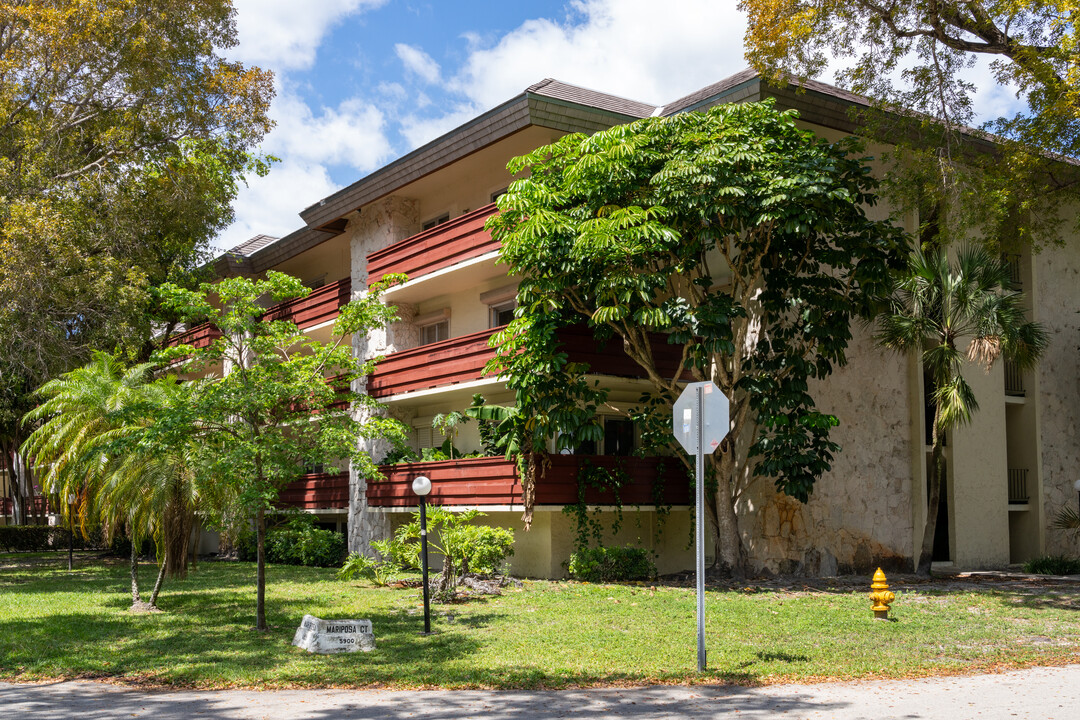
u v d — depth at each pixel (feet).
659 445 64.54
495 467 64.85
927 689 28.45
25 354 73.72
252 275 109.50
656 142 54.54
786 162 51.98
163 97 81.66
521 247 53.78
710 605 48.26
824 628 40.52
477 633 39.83
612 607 47.80
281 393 41.86
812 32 59.52
